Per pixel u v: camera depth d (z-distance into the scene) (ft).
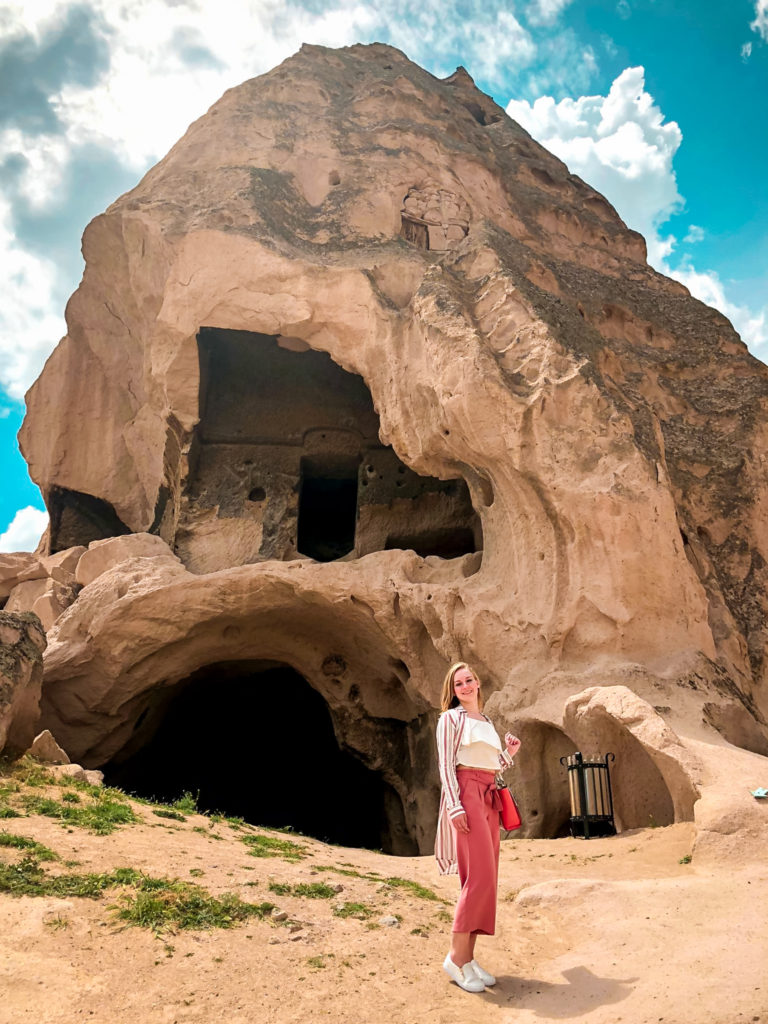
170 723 58.03
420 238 59.52
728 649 41.11
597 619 39.04
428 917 19.58
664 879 21.91
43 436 70.38
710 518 46.68
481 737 16.25
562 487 40.60
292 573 47.75
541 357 43.62
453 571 46.75
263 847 26.13
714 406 51.29
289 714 61.41
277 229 55.16
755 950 16.29
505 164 70.95
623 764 32.45
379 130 63.26
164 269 56.24
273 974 15.88
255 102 65.57
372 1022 14.37
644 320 56.54
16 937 16.48
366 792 55.57
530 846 29.89
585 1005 14.88
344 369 56.39
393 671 49.01
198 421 55.52
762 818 24.38
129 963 15.96
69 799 27.61
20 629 34.63
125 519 68.64
